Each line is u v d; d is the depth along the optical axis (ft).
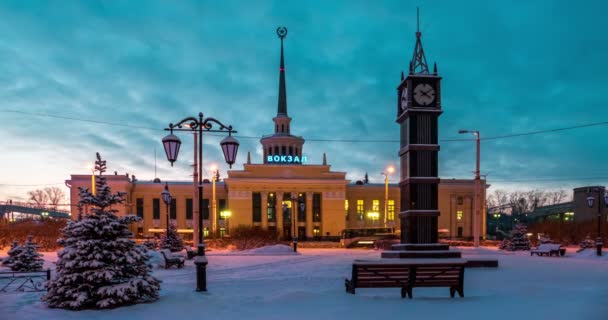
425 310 34.60
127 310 36.06
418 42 81.51
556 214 374.84
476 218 121.70
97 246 38.52
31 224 171.22
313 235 257.55
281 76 307.37
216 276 61.00
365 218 273.13
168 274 65.16
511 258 92.17
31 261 71.46
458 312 33.73
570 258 95.20
